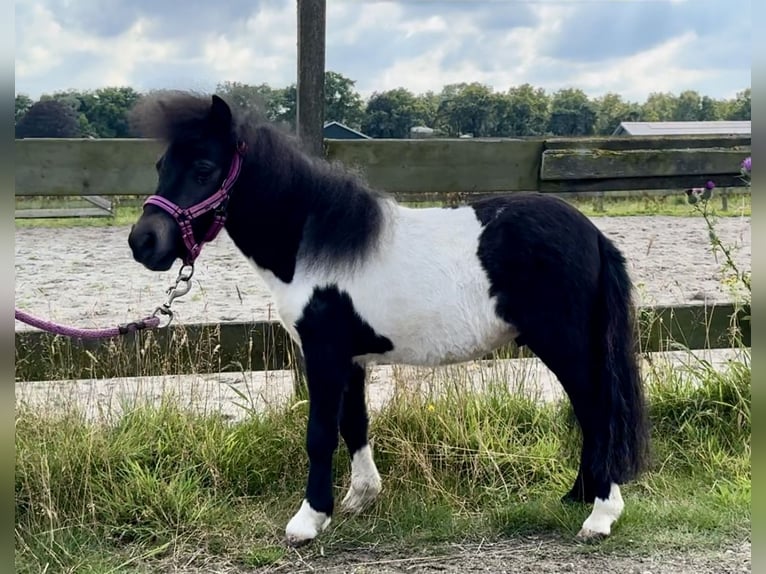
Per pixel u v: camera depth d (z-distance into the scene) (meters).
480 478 3.12
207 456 3.04
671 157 3.61
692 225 10.95
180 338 3.37
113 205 14.15
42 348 3.29
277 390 3.61
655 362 3.68
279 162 2.57
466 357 2.67
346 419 2.87
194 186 2.47
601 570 2.49
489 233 2.57
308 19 3.32
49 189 3.33
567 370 2.61
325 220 2.57
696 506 2.86
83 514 2.76
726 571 2.46
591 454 2.69
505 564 2.54
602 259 2.64
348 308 2.57
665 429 3.42
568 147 3.58
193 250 2.55
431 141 3.51
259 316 5.44
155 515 2.78
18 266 7.91
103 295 6.31
